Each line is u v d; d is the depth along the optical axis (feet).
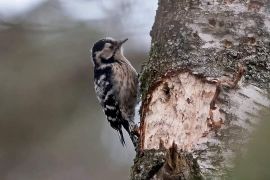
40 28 42.45
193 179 21.01
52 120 44.62
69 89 43.98
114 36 42.52
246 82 22.21
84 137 45.62
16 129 44.52
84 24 42.63
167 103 23.40
